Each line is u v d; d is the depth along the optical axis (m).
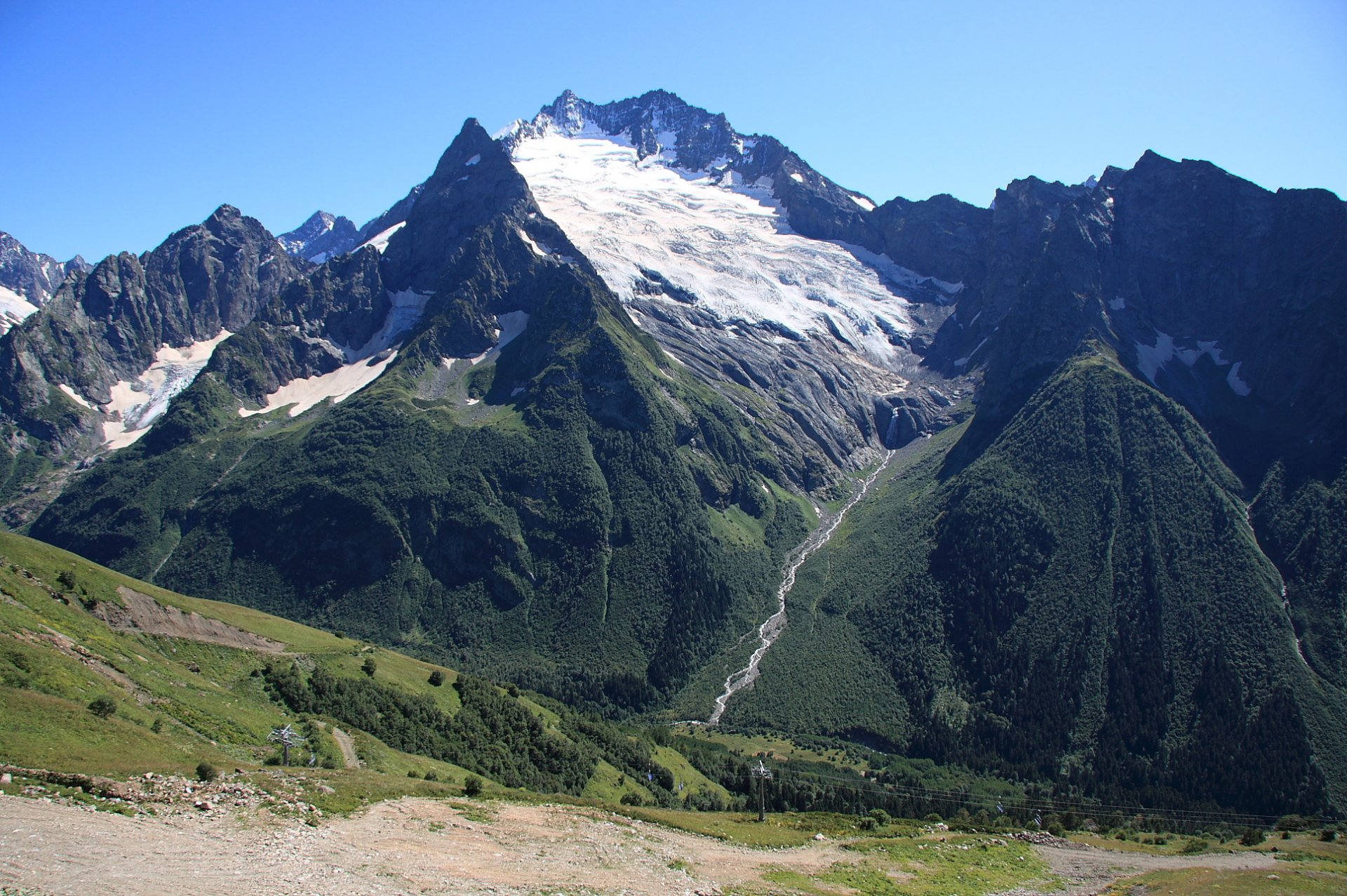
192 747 95.25
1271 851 152.38
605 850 85.56
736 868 89.75
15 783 67.94
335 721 130.62
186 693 113.94
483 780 132.38
